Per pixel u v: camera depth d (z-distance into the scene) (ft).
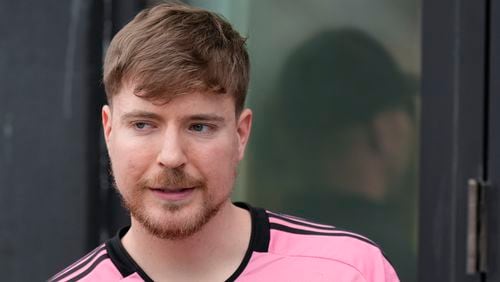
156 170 9.04
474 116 15.93
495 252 15.81
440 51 16.10
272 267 10.29
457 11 15.94
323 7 16.61
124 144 9.17
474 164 15.94
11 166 17.01
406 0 16.30
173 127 8.99
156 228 9.21
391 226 16.61
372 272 10.56
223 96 9.21
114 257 10.25
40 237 17.04
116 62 9.20
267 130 16.89
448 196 16.15
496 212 15.79
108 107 9.95
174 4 10.44
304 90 16.74
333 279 10.27
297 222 11.02
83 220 16.94
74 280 10.25
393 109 16.47
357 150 16.66
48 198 16.98
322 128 16.74
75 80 16.72
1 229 17.10
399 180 16.55
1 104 16.90
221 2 16.66
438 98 16.16
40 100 16.83
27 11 16.79
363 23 16.49
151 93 8.84
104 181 16.90
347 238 10.84
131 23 9.68
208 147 9.07
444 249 16.22
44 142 16.88
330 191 16.81
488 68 15.83
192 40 9.25
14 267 17.12
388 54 16.42
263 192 17.01
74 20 16.69
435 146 16.22
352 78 16.58
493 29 15.75
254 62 16.79
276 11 16.72
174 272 10.05
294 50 16.72
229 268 10.23
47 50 16.75
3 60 16.88
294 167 16.89
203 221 9.27
